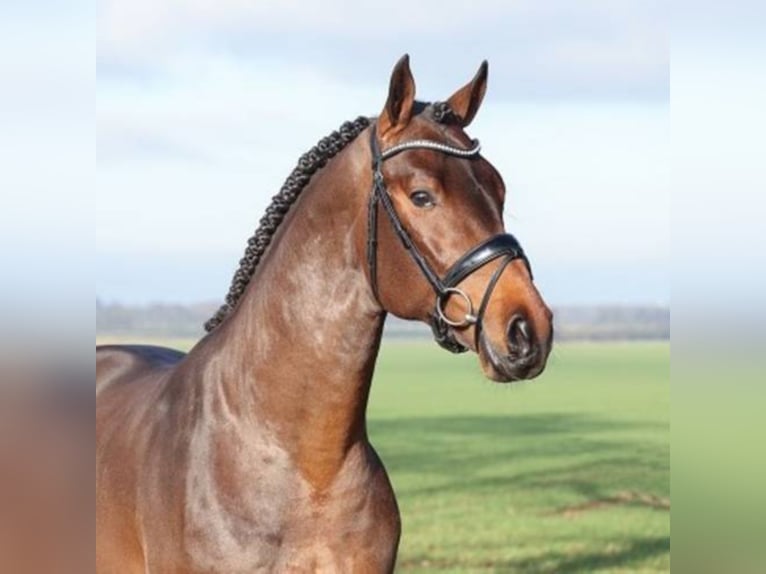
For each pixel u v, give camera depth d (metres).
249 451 4.30
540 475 18.31
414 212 4.07
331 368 4.25
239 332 4.48
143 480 4.55
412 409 31.33
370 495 4.41
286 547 4.28
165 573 4.40
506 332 3.89
